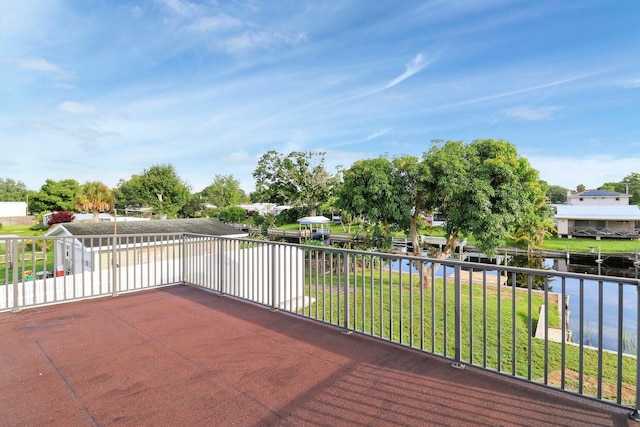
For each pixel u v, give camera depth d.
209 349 2.98
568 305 12.51
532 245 23.83
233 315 3.94
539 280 17.72
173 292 4.99
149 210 47.22
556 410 2.06
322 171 28.44
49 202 49.34
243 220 47.78
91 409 2.07
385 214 13.33
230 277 4.84
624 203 39.56
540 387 2.31
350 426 1.91
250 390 2.30
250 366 2.66
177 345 3.07
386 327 7.26
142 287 5.18
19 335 3.29
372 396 2.23
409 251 25.41
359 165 13.98
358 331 3.34
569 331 9.07
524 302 11.18
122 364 2.69
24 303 4.18
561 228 32.00
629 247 25.91
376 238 14.08
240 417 1.99
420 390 2.30
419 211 14.47
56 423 1.93
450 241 14.31
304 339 3.22
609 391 4.67
